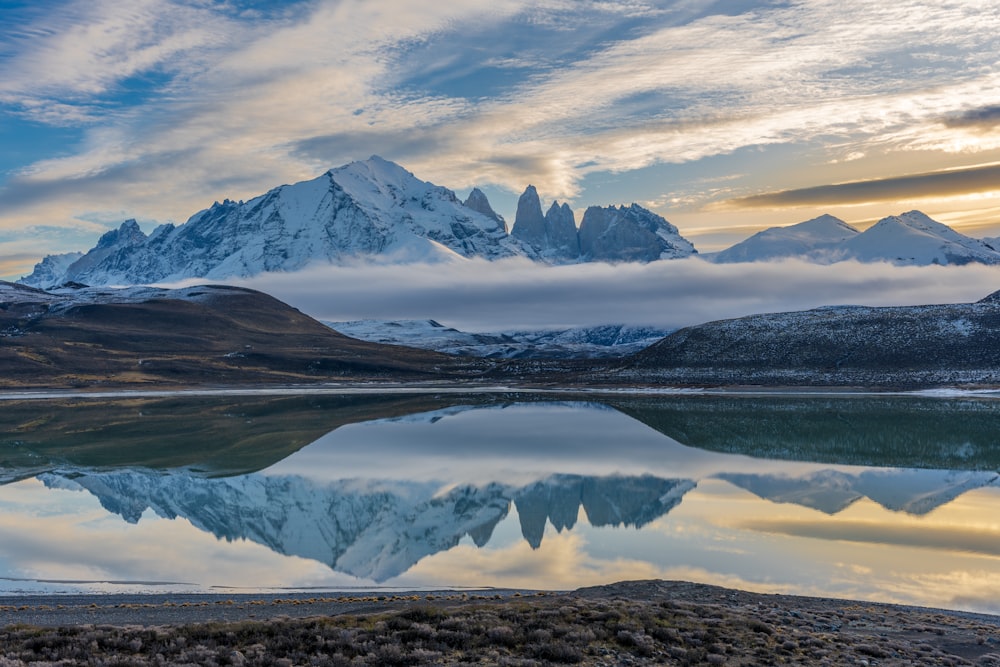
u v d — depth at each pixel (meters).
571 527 57.94
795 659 25.94
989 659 26.45
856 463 87.81
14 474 86.44
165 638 26.86
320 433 120.62
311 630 27.62
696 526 57.09
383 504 68.38
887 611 34.22
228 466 90.56
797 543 51.47
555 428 124.00
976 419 127.62
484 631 27.58
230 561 50.12
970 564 45.84
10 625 29.67
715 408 153.88
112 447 107.38
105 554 52.06
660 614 30.34
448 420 138.00
